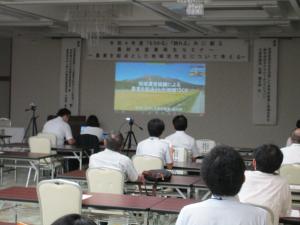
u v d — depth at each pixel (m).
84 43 12.38
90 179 4.71
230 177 2.22
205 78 11.62
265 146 3.67
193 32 10.94
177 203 3.84
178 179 5.11
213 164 2.25
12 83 12.83
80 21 9.03
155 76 11.91
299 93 11.10
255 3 7.66
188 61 11.72
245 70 11.40
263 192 3.58
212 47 11.54
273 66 11.12
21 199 3.92
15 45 12.80
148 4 7.80
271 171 3.64
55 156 7.60
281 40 11.19
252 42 11.30
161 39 11.85
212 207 2.25
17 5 8.27
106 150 5.02
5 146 8.48
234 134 11.49
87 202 3.83
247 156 7.41
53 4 8.30
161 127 6.27
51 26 10.56
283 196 3.60
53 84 12.59
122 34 11.27
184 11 8.52
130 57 12.05
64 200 3.81
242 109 11.43
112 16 9.02
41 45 12.65
